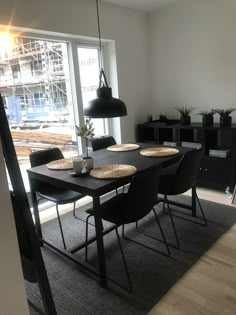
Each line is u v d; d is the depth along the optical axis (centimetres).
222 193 362
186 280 199
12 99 318
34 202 251
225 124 355
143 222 289
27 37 313
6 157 107
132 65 427
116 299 184
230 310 170
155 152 272
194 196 289
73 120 384
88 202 356
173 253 232
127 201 189
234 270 207
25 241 122
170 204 314
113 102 243
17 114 326
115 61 401
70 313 175
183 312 170
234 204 324
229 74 374
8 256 95
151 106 477
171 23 416
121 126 428
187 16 396
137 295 187
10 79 313
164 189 251
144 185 193
